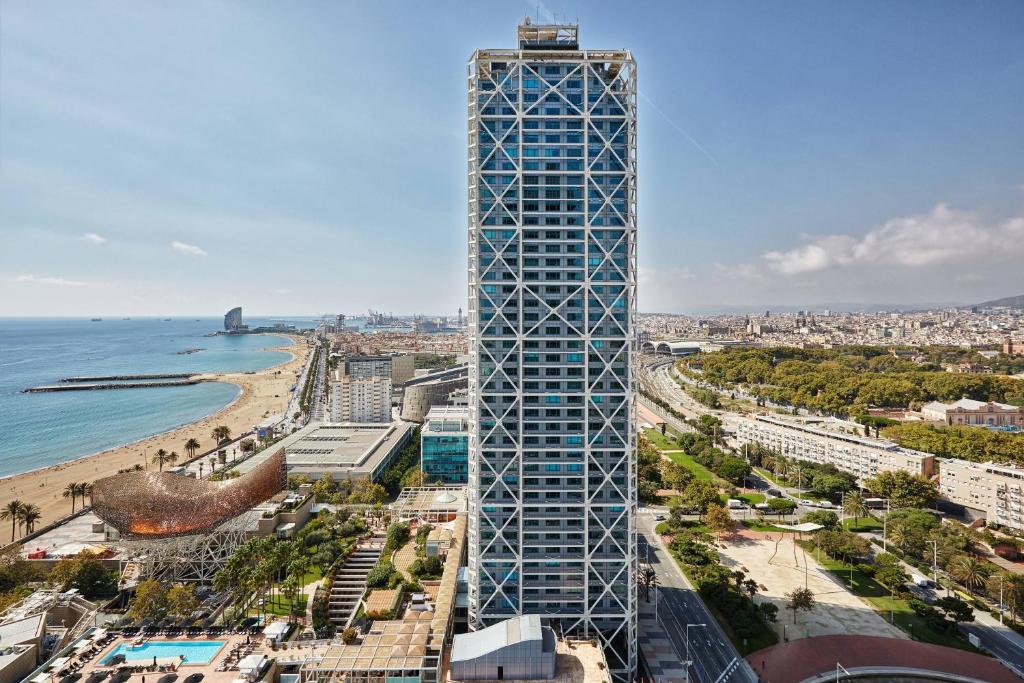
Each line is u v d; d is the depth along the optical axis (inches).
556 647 4677.7
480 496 5295.3
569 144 5270.7
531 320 5270.7
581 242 5246.1
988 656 5369.1
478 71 5315.0
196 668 4569.4
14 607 5541.3
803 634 5757.9
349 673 4212.6
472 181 5369.1
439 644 4557.1
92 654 4761.3
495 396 5280.5
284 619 5733.3
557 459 5275.6
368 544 7219.5
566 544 5280.5
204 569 6815.9
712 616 6127.0
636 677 5236.2
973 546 7396.7
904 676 5098.4
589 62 5260.8
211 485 7062.0
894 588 6432.1
